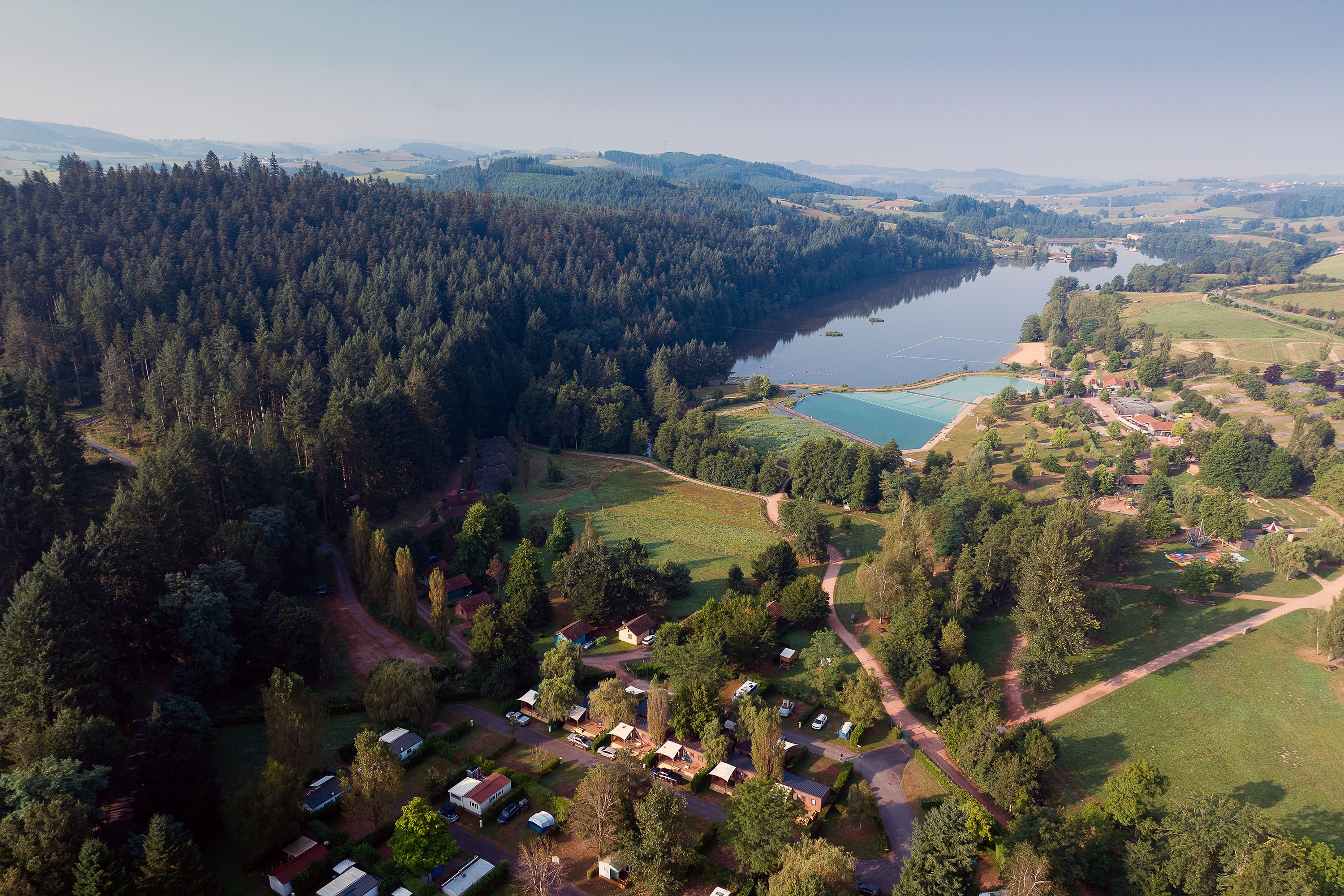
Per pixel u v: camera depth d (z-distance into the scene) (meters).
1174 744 104.31
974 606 132.00
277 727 83.88
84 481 139.88
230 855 77.31
